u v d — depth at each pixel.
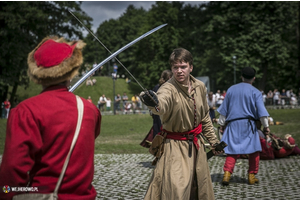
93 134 1.97
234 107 5.39
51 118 1.83
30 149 1.76
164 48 49.75
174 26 50.72
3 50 25.83
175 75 2.98
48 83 1.97
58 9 28.02
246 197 4.77
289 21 35.91
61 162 1.82
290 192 4.96
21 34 26.59
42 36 27.45
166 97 2.85
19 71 26.95
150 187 3.00
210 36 38.97
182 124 3.03
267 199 4.65
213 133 3.33
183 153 3.02
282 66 39.03
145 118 23.14
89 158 1.92
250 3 35.06
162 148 3.06
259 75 35.97
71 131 1.86
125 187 5.47
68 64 1.96
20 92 42.66
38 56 1.96
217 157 8.13
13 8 25.75
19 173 1.70
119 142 11.65
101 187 5.48
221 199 4.70
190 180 2.95
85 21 28.44
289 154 7.88
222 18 35.88
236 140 5.34
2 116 26.95
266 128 5.25
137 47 51.28
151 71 50.56
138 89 55.81
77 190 1.86
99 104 31.38
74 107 1.93
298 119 18.38
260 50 35.03
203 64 45.94
